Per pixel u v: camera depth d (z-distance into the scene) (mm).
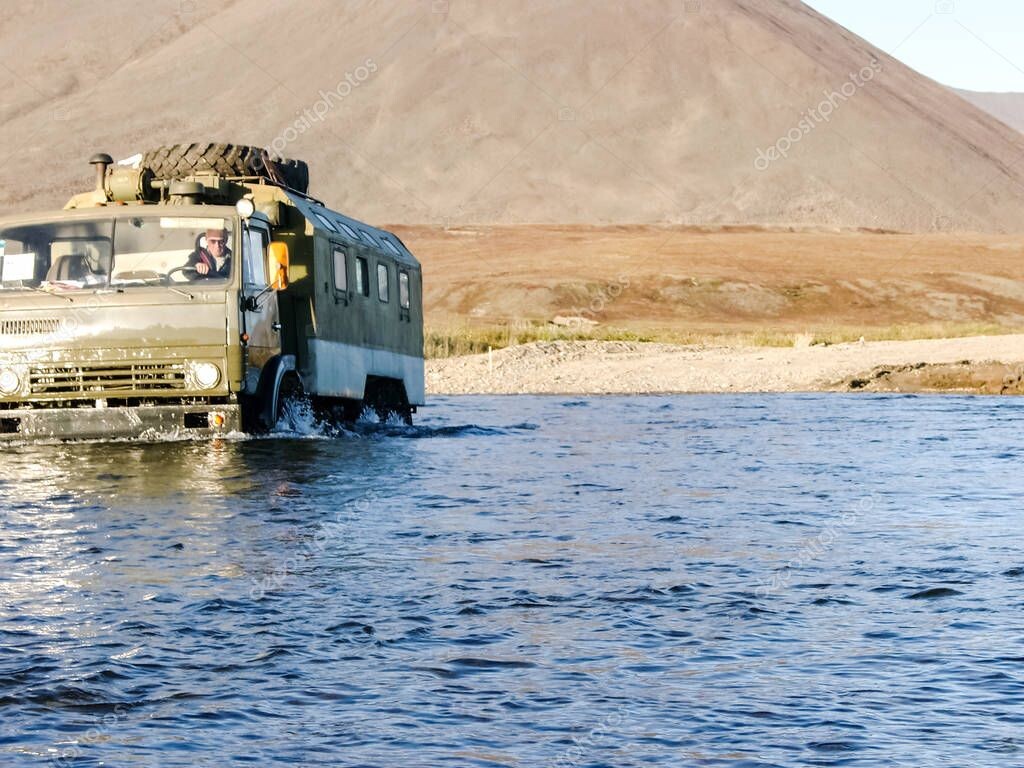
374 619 10227
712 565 12406
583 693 8430
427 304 123062
